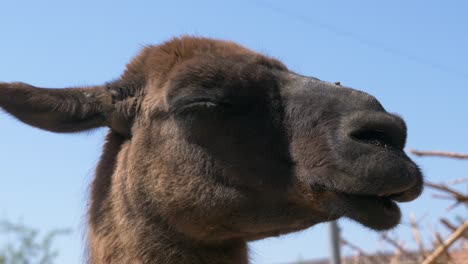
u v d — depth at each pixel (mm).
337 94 1824
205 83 1838
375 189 1751
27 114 1891
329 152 1790
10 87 1874
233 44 1935
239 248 1910
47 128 1907
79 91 1914
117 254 1880
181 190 1855
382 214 1774
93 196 1924
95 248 1898
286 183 1828
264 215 1851
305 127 1820
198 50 1914
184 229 1865
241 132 1841
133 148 1889
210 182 1848
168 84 1859
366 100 1808
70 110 1900
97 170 1938
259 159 1839
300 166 1818
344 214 1792
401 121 1781
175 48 1922
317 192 1805
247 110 1846
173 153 1861
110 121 1918
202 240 1876
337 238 2998
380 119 1768
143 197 1874
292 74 1880
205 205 1850
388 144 1771
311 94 1838
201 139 1847
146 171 1876
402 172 1743
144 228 1871
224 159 1844
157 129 1878
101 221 1896
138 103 1905
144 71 1917
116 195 1893
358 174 1760
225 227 1866
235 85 1840
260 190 1840
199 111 1839
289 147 1833
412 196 1768
